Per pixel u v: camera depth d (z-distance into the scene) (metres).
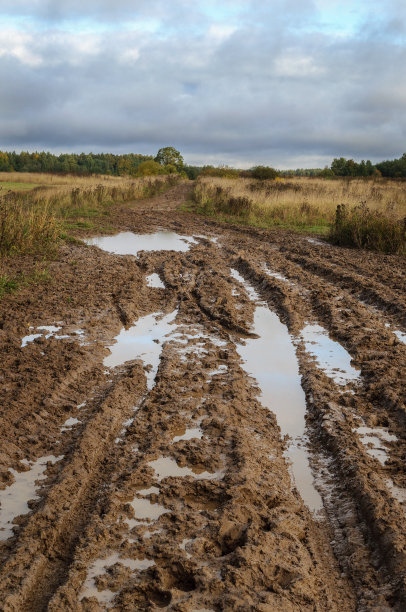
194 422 5.28
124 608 3.08
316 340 7.78
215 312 8.91
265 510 3.96
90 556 3.49
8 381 6.03
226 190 28.00
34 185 37.94
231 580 3.23
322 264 12.76
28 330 7.86
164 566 3.39
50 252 13.51
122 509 3.96
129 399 5.77
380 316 8.91
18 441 4.85
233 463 4.55
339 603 3.18
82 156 113.94
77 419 5.34
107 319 8.36
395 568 3.35
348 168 60.16
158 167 67.81
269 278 11.09
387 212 18.83
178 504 4.05
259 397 5.96
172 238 17.30
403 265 12.98
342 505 4.11
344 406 5.67
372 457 4.66
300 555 3.49
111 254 13.95
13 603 3.07
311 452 4.89
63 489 4.15
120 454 4.72
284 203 22.81
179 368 6.55
